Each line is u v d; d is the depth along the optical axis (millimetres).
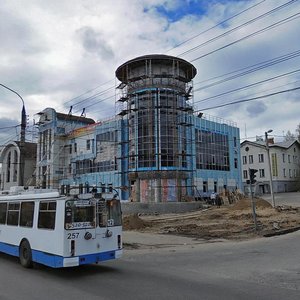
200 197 51406
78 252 10812
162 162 47594
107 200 11797
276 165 79875
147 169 47688
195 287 9008
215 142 58188
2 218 14297
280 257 13445
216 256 14328
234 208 38812
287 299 7699
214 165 57344
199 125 55500
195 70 52844
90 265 12664
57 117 66438
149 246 18078
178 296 8109
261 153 81688
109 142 54688
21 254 12578
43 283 9719
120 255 11844
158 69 50656
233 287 8922
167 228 26125
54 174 63969
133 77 51062
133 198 48844
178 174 47875
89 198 11367
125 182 51500
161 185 47031
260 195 68188
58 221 10898
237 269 11414
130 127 51000
